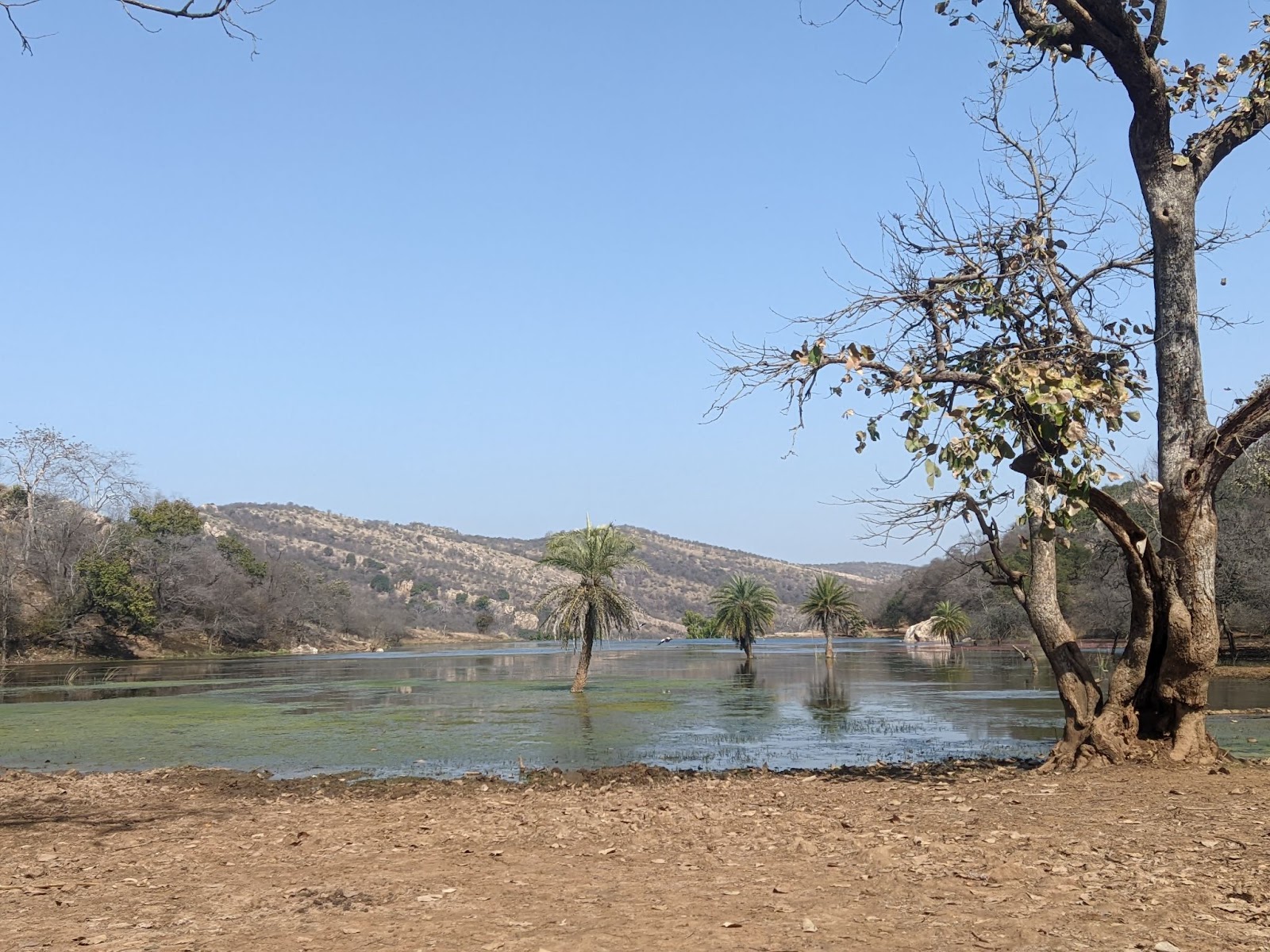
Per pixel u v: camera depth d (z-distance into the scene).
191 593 94.81
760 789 14.57
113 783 18.66
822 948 6.13
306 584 117.38
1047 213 14.36
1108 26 13.09
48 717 33.47
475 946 6.44
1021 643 83.31
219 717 33.03
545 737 26.34
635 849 9.72
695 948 6.20
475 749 24.12
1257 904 6.85
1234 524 46.34
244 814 14.05
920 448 11.90
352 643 122.50
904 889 7.58
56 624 80.56
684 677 54.50
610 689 44.97
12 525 83.38
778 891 7.68
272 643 106.81
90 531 86.62
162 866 9.89
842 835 10.01
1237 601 47.34
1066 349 13.39
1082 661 14.30
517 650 116.31
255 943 6.71
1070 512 11.76
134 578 90.25
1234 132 13.41
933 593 115.75
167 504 102.19
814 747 23.52
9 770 21.02
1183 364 13.21
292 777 19.98
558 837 10.61
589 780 17.88
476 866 9.23
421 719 31.72
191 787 18.06
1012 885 7.57
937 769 16.23
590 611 42.28
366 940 6.68
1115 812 10.45
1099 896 7.16
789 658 79.88
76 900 8.30
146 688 48.50
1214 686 35.47
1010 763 17.00
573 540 42.59
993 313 13.87
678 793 14.45
